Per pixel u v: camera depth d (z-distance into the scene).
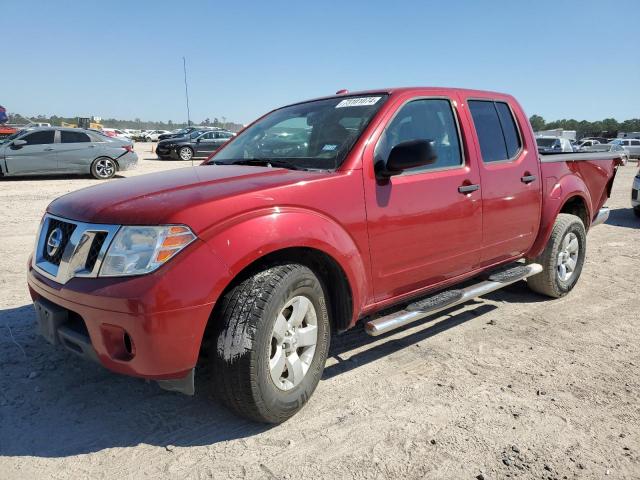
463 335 4.18
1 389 3.20
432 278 3.71
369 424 2.89
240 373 2.61
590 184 5.44
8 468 2.49
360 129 3.33
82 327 2.72
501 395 3.22
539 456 2.62
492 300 5.08
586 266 6.41
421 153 3.01
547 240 4.78
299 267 2.83
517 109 4.59
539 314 4.68
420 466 2.54
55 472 2.47
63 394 3.16
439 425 2.88
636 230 9.00
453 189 3.69
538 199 4.60
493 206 4.06
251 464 2.54
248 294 2.65
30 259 3.11
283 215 2.73
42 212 9.42
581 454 2.64
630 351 3.90
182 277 2.41
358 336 4.14
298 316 2.88
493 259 4.26
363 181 3.14
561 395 3.22
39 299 2.90
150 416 2.96
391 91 3.65
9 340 3.87
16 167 14.43
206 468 2.52
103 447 2.67
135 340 2.39
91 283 2.49
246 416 2.77
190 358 2.48
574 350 3.90
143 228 2.46
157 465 2.53
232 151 4.01
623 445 2.72
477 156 3.96
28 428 2.81
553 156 4.97
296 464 2.55
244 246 2.56
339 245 2.95
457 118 3.94
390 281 3.37
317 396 3.19
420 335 4.18
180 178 3.13
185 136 24.36
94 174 15.44
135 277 2.40
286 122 3.91
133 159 16.19
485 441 2.74
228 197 2.63
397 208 3.30
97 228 2.57
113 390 3.23
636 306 4.92
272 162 3.44
